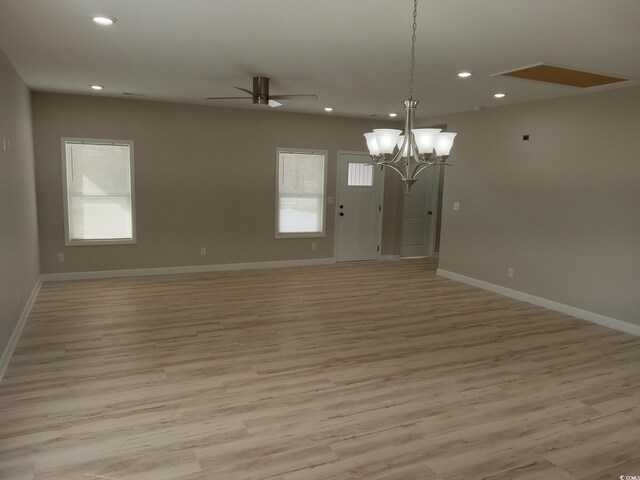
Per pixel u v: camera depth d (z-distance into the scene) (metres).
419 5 2.65
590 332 4.64
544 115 5.46
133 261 6.64
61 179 6.10
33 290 5.30
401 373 3.56
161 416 2.85
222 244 7.16
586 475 2.38
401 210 8.46
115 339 4.12
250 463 2.40
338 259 8.11
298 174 7.60
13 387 3.17
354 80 4.71
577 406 3.10
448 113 6.87
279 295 5.75
